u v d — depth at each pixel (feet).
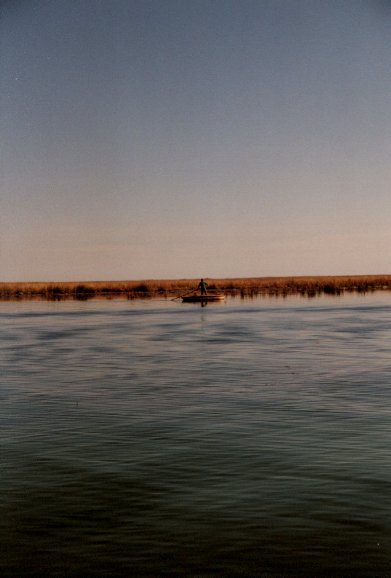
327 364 91.56
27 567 29.58
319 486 38.96
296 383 75.36
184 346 118.52
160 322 176.86
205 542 31.76
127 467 43.29
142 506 36.29
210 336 137.18
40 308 260.01
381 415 57.52
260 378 79.51
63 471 42.65
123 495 38.06
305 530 32.89
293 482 39.73
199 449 47.32
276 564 29.60
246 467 42.83
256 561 29.89
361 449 46.75
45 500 37.42
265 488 38.78
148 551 30.94
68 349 114.93
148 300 335.88
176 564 29.68
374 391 69.51
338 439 49.52
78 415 59.21
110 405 63.57
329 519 34.14
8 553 30.89
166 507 36.06
